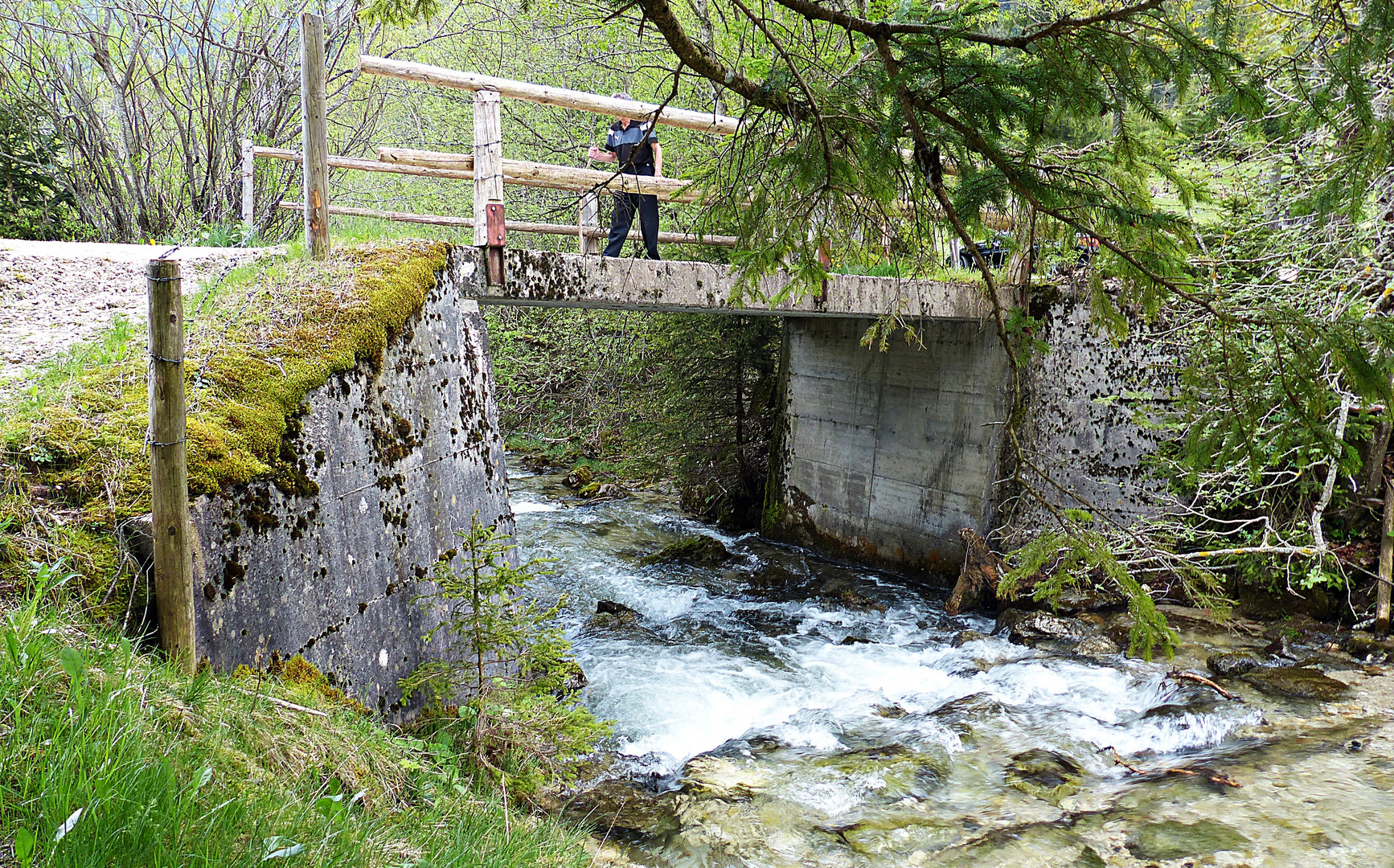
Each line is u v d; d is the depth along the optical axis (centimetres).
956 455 933
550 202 1280
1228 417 281
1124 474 852
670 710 615
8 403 304
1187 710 588
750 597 914
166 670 243
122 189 1128
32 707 190
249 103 1133
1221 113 245
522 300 588
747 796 471
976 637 770
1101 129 272
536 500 1320
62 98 1088
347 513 375
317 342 384
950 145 267
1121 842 425
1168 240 280
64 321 414
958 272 858
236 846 191
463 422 503
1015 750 546
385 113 1494
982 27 240
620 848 416
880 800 475
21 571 236
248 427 324
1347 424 749
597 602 887
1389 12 214
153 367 248
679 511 1280
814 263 288
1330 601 752
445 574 414
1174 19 227
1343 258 729
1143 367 835
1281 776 486
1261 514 813
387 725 382
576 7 1119
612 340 1266
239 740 246
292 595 331
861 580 969
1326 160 622
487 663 413
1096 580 829
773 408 1225
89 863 158
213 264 518
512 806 361
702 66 253
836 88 263
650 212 657
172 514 254
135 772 183
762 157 293
